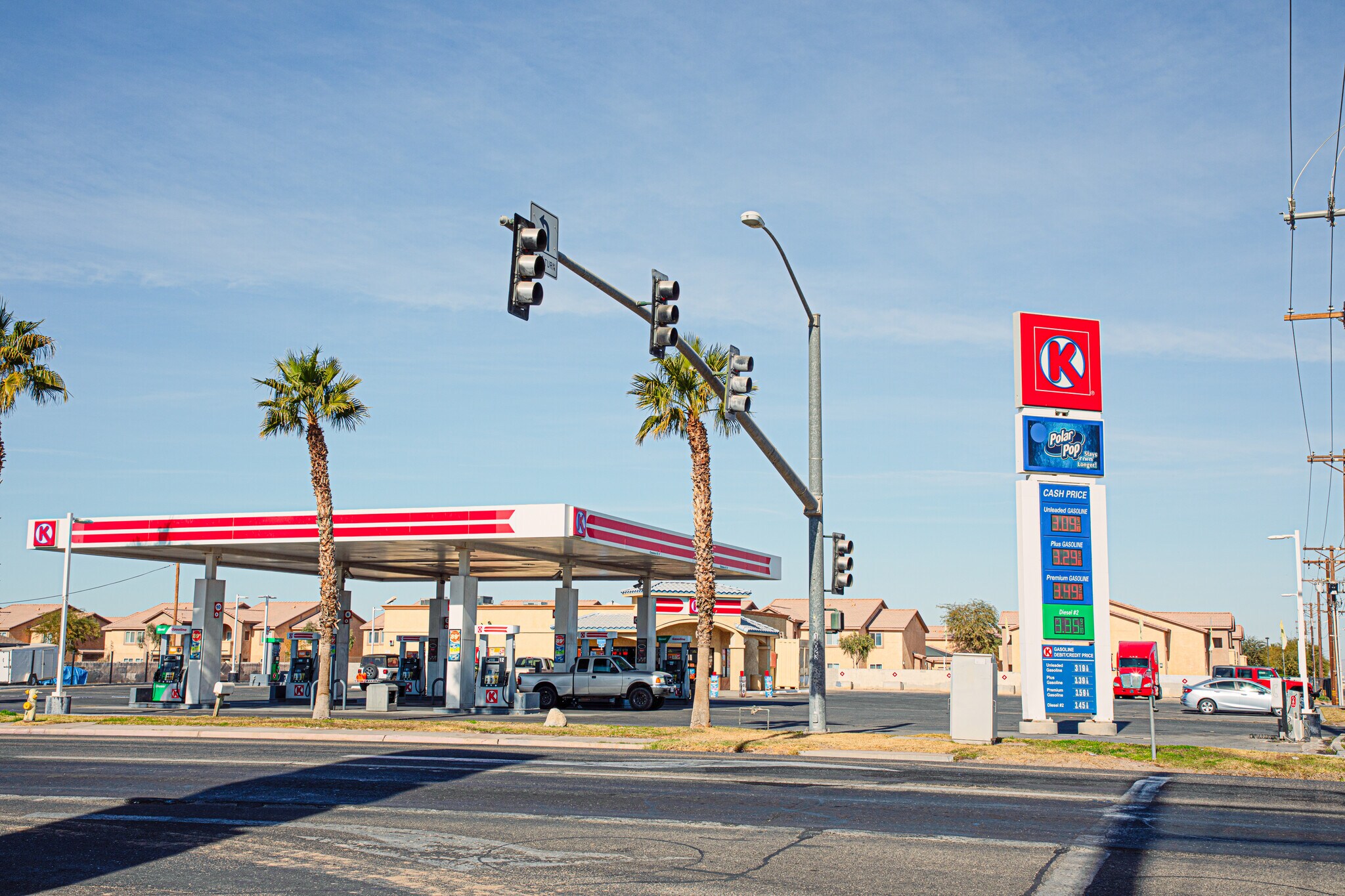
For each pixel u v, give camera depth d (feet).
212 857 36.22
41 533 126.21
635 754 71.20
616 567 151.74
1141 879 34.06
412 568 156.87
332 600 99.76
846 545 79.66
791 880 33.50
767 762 66.64
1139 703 178.70
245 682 220.84
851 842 39.75
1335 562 179.73
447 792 51.55
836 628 80.28
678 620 198.08
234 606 304.50
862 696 190.90
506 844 38.73
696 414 92.73
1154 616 264.52
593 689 129.90
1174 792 54.65
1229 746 85.76
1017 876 34.35
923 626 312.91
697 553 91.50
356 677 201.16
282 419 99.25
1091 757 69.82
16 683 203.21
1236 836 41.88
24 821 43.01
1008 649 290.15
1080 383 96.27
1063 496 94.63
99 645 312.50
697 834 40.91
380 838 39.86
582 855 37.01
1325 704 174.60
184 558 140.56
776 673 231.50
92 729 88.84
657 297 46.37
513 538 108.37
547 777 57.57
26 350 107.04
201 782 54.70
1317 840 41.11
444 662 133.69
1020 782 57.82
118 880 32.76
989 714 77.15
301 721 93.50
